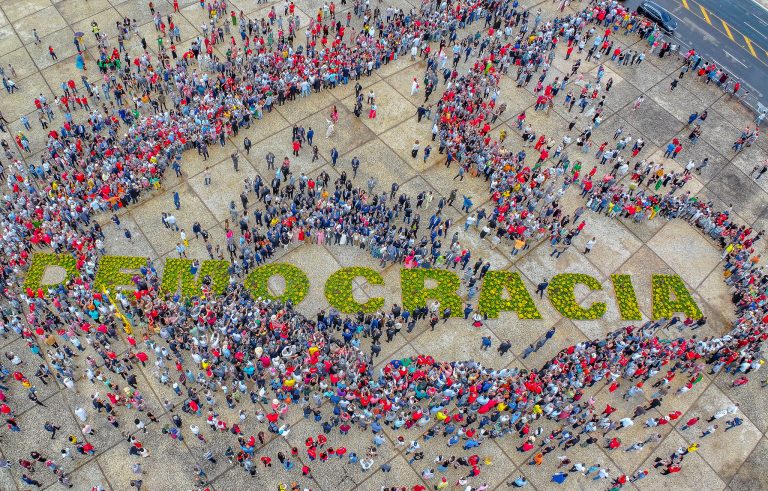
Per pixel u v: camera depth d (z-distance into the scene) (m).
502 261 34.19
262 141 38.59
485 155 37.34
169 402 26.88
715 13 53.47
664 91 45.19
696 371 29.88
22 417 26.34
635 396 29.25
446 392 26.92
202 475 25.02
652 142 41.53
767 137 42.69
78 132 36.16
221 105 37.88
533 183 37.03
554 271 34.06
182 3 47.44
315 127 39.94
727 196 39.00
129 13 46.03
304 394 27.20
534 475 26.53
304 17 47.38
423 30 45.78
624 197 36.62
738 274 34.00
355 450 26.53
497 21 46.94
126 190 33.72
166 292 30.45
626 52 47.62
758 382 30.58
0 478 24.78
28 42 43.22
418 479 25.98
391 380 27.61
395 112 41.56
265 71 40.59
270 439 26.52
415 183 37.47
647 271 34.69
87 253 31.50
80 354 28.28
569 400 28.23
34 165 35.34
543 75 43.78
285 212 34.06
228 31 45.53
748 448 28.33
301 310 30.91
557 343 31.11
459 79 42.75
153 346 27.64
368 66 43.19
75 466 25.19
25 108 38.88
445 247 34.38
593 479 26.67
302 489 25.28
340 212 33.34
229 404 26.94
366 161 38.31
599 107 42.34
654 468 27.28
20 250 31.05
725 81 45.34
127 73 39.75
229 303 29.55
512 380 28.45
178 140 35.97
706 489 26.98
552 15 50.25
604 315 32.47
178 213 34.44
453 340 30.70
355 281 32.38
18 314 29.09
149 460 25.59
